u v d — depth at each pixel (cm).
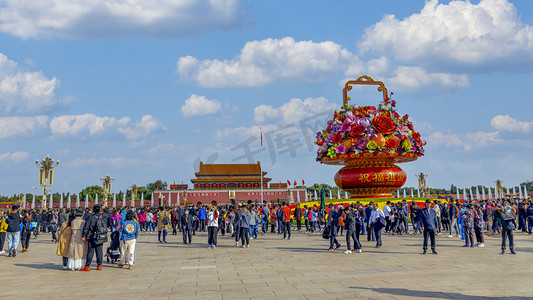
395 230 2375
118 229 1359
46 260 1520
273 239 2312
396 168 3653
